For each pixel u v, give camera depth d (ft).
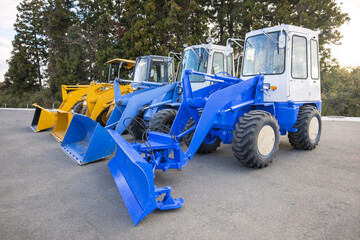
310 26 55.36
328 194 10.08
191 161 15.34
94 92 26.63
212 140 16.90
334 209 8.83
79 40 93.15
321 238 7.20
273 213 8.68
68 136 18.26
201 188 11.05
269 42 15.70
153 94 17.04
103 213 9.05
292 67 15.33
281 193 10.29
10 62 128.47
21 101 116.16
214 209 9.09
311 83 16.88
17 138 24.34
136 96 16.10
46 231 7.91
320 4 56.29
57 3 101.55
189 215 8.71
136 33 61.00
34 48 129.18
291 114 14.99
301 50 16.01
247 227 7.86
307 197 9.85
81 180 12.44
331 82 73.87
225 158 15.96
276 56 15.40
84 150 16.74
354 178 11.83
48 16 102.42
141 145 10.95
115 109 17.15
